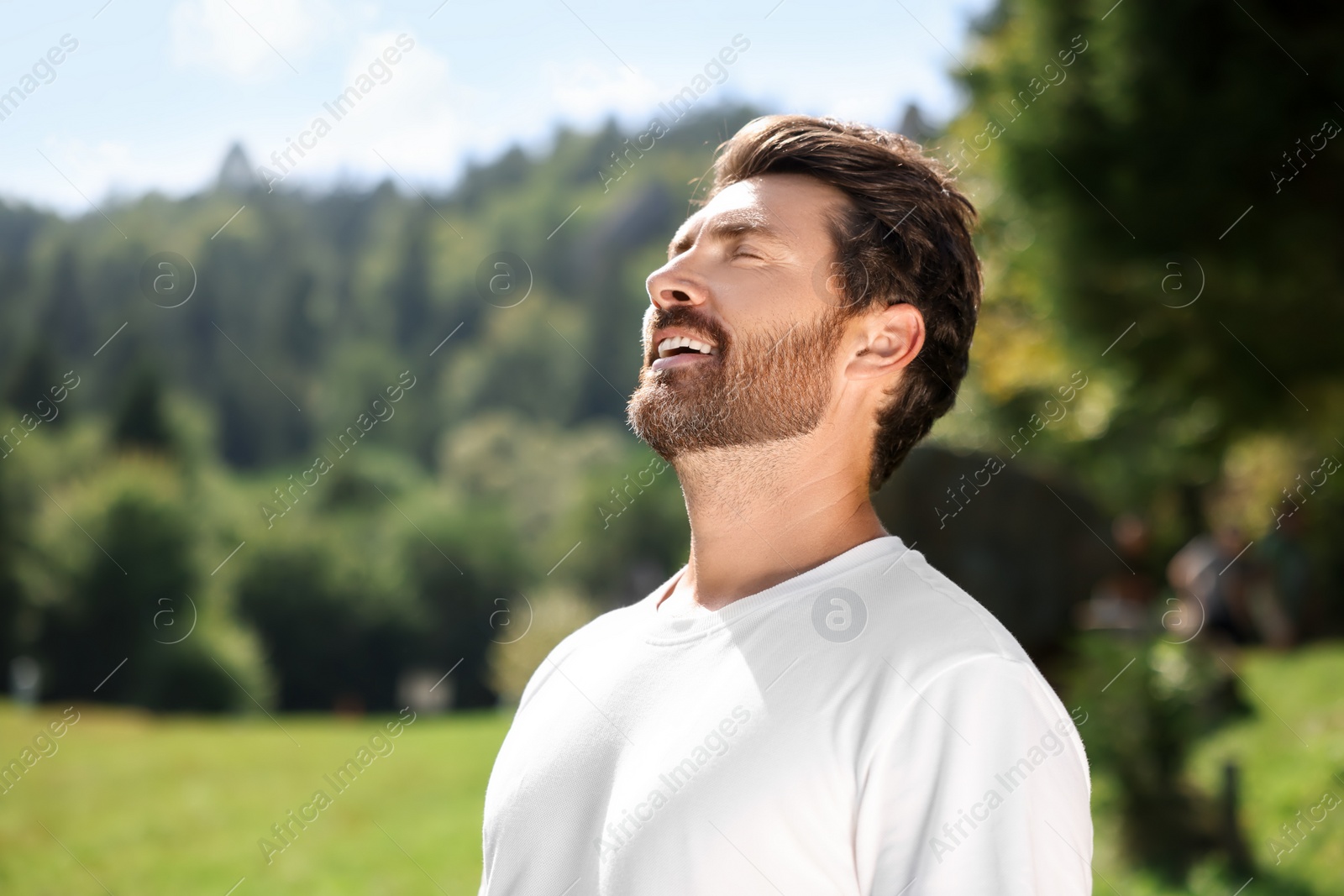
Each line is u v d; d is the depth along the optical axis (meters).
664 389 1.38
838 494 1.39
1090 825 1.11
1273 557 9.98
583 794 1.28
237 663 24.22
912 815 1.06
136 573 26.80
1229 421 7.75
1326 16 5.76
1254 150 5.87
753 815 1.11
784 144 1.46
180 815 8.05
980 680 1.08
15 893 6.44
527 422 50.62
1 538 27.23
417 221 55.62
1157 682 6.19
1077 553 7.34
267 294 52.09
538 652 18.86
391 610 33.44
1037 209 6.73
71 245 49.28
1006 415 9.71
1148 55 6.01
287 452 49.75
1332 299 6.50
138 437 37.16
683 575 1.51
